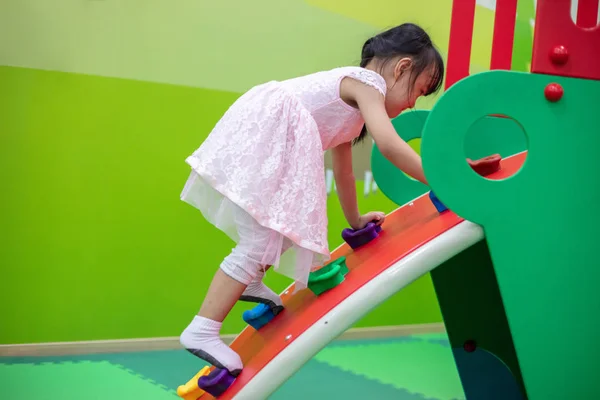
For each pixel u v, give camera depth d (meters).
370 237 1.26
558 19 0.95
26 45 2.04
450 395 1.70
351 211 1.31
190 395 1.11
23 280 2.06
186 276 2.24
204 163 1.08
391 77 1.18
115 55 2.12
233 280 1.04
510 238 0.94
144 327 2.19
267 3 2.28
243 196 1.02
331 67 2.38
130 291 2.18
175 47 2.18
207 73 2.23
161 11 2.16
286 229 1.02
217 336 1.04
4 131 2.03
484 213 0.93
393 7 2.46
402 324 2.56
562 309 0.96
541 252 0.95
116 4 2.11
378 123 1.06
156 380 1.81
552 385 0.95
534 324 0.95
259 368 0.97
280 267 1.07
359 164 2.43
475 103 0.92
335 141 1.18
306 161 1.06
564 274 0.96
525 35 2.60
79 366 1.94
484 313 1.36
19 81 2.04
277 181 1.05
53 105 2.07
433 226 1.06
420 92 1.20
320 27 2.36
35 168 2.06
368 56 1.23
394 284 0.93
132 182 2.17
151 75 2.17
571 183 0.96
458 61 1.36
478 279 1.35
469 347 1.36
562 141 0.96
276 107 1.08
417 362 2.08
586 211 0.97
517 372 1.33
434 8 2.51
